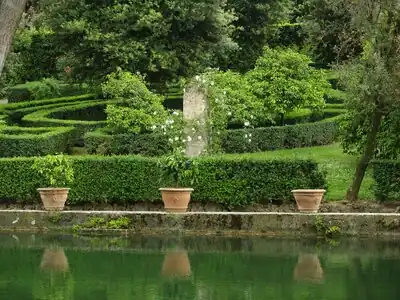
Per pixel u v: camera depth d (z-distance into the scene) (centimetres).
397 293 842
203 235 1334
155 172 1473
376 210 1414
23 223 1400
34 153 1820
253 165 1445
